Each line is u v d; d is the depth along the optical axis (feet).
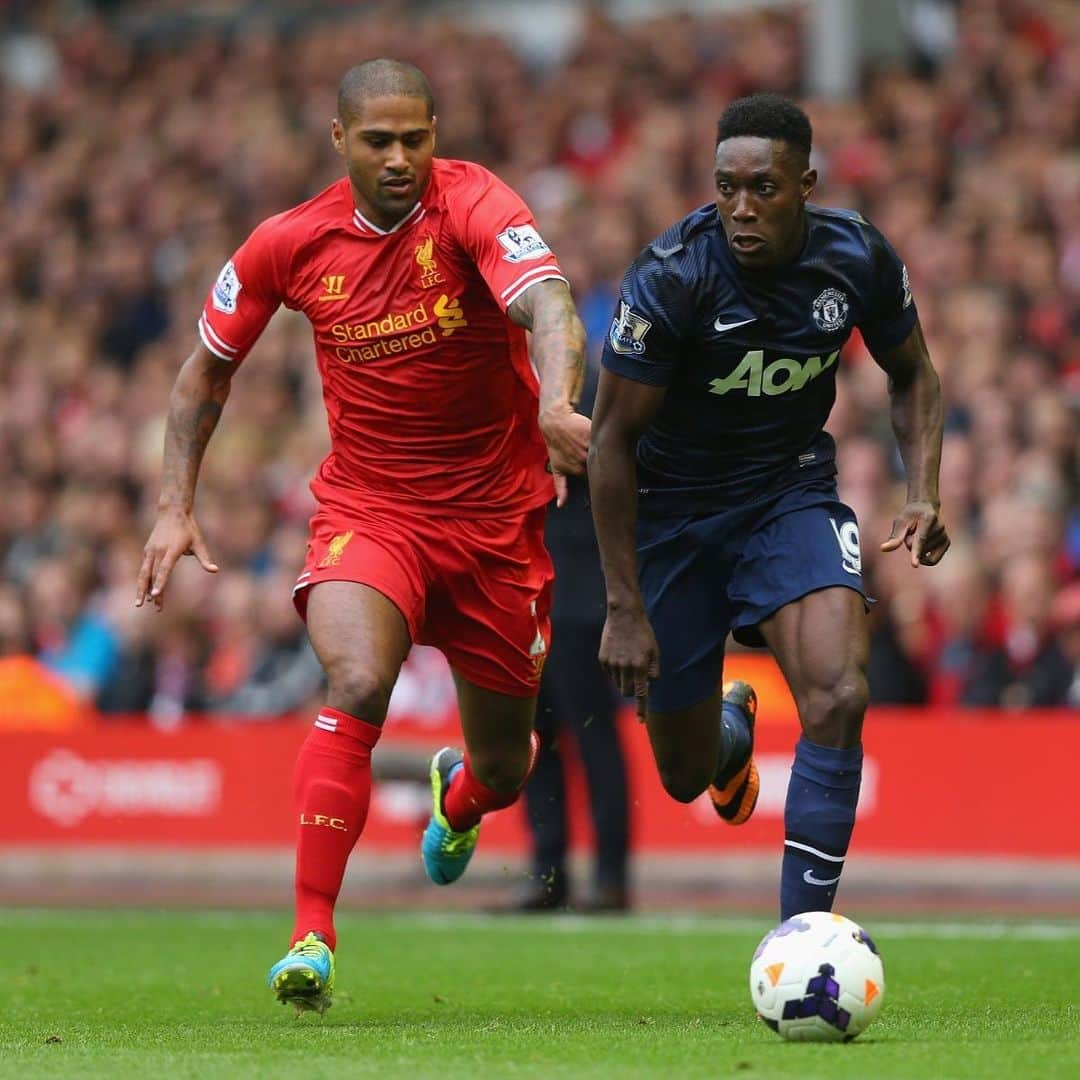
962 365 164.14
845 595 63.52
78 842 148.05
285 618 152.56
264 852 142.31
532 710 73.77
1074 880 123.65
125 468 199.11
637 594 64.80
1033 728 124.88
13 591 174.19
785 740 130.21
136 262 232.53
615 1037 56.54
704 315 62.80
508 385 68.90
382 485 68.85
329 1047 54.80
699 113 213.05
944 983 76.84
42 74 302.66
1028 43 217.97
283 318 205.46
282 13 288.51
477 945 99.25
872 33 221.25
